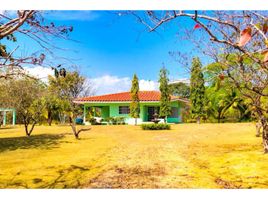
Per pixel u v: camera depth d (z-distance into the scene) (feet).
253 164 29.43
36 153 39.68
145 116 112.57
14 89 61.72
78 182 24.52
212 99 96.68
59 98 58.59
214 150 40.40
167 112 99.50
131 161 33.58
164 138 58.13
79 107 116.47
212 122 105.50
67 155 37.93
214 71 22.62
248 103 29.91
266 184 22.81
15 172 28.14
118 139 56.85
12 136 64.18
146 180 24.94
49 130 80.12
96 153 39.50
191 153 38.73
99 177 26.20
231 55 21.98
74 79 58.08
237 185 22.99
